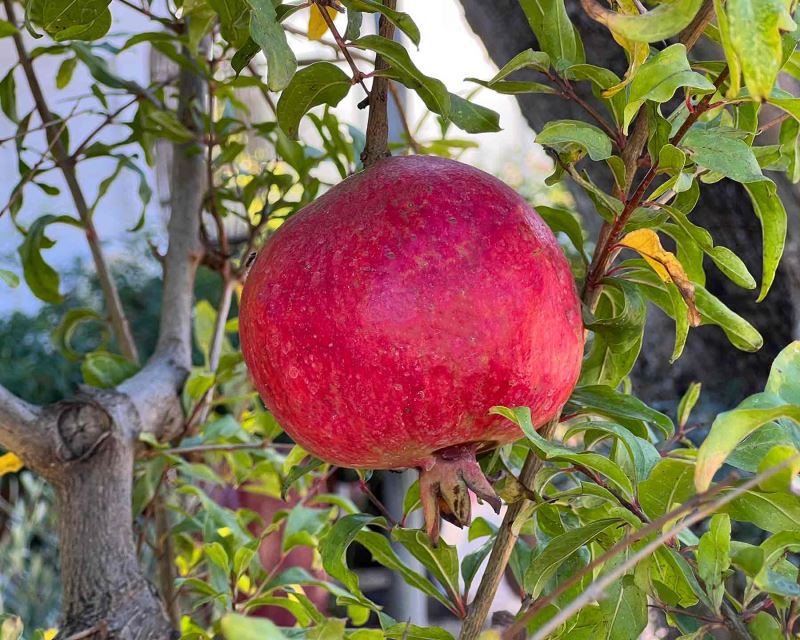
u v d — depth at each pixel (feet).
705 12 0.80
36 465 1.20
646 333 1.61
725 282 1.47
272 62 0.72
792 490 0.62
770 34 0.52
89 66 1.51
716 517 0.77
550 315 0.72
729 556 0.77
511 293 0.69
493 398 0.70
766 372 1.50
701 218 1.44
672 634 1.34
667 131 0.81
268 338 0.72
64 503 1.21
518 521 0.90
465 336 0.68
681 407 1.26
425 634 0.98
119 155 1.62
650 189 1.34
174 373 1.49
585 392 0.94
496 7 1.53
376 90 0.85
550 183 0.88
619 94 0.87
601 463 0.75
